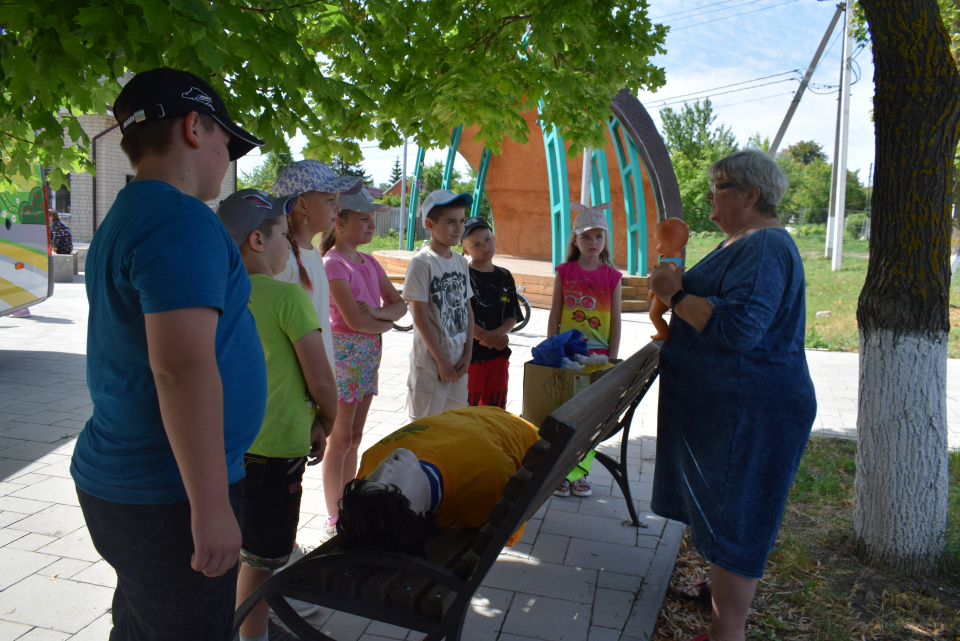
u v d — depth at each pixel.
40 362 7.59
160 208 1.46
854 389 7.58
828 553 3.51
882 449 3.32
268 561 2.37
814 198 54.84
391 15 3.06
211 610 1.65
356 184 3.06
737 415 2.40
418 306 3.74
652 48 4.02
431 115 3.87
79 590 2.95
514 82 3.74
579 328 4.36
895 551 3.30
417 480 2.19
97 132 21.38
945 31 3.10
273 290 2.32
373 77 3.56
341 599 2.03
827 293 17.09
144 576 1.60
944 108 3.10
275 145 2.73
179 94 1.59
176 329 1.40
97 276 1.54
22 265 7.99
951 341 10.45
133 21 1.90
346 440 3.53
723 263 2.47
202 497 1.43
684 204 42.78
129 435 1.53
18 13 1.91
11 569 3.11
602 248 4.39
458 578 1.91
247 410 1.73
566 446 1.77
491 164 20.69
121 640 1.86
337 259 3.46
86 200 22.09
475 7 3.67
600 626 2.83
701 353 2.51
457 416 2.66
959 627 2.86
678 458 2.62
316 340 2.34
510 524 1.83
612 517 3.94
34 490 4.02
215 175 1.71
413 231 18.55
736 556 2.42
